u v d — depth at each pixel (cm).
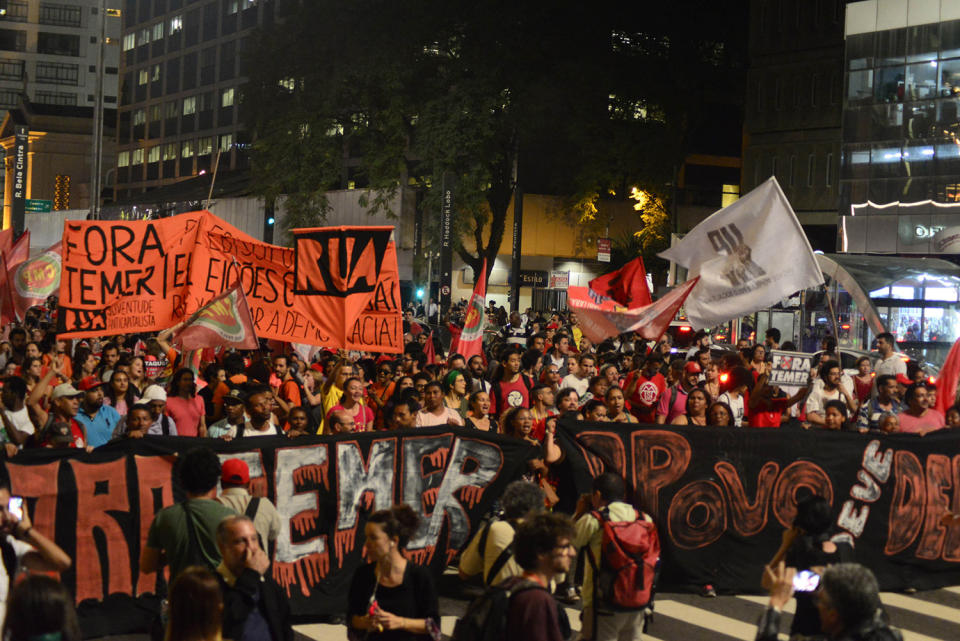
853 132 4622
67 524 818
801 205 5400
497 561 641
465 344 1622
